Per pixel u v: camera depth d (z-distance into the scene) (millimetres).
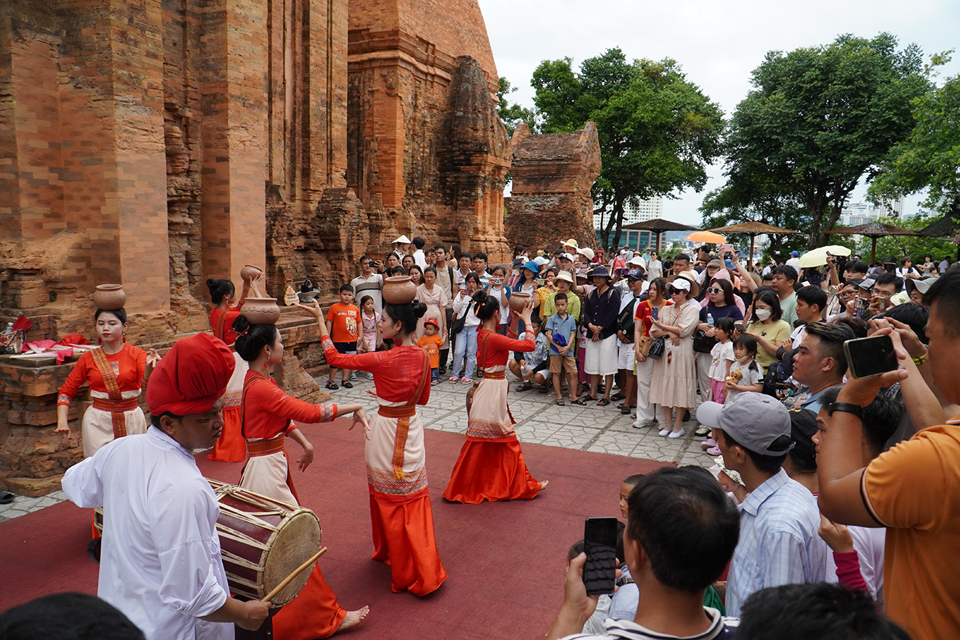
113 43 6973
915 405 2076
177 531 2367
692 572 1680
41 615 1268
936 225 19969
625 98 34906
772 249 39812
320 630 3998
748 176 37438
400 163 17469
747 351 6797
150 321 7520
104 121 7078
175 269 8766
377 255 16688
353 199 13117
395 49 17047
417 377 4613
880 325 2213
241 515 3221
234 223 9172
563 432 8586
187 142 8953
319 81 13086
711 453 7738
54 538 5242
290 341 9648
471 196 19984
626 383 9719
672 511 1695
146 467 2471
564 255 11391
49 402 6402
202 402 2506
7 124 6770
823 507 2029
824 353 3424
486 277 13539
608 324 9727
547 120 38812
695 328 8211
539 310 11164
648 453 7758
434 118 19516
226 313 7254
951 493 1682
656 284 8750
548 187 28453
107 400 5473
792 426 3068
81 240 7199
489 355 6211
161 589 2348
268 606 2795
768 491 2590
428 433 8367
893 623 1322
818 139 32594
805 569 2459
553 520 5859
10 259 6730
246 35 9156
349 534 5504
